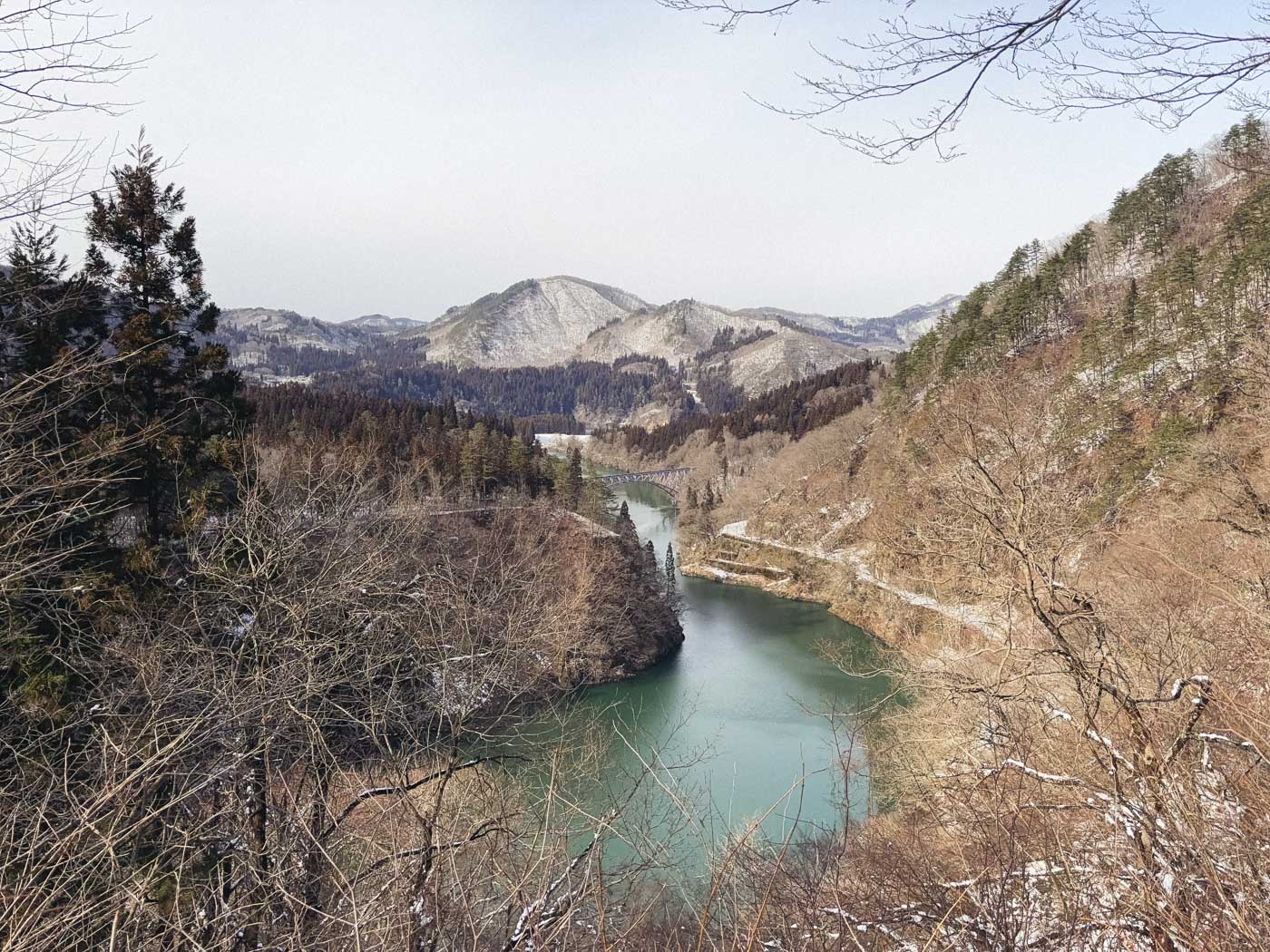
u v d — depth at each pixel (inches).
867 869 234.5
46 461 238.1
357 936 171.6
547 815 203.6
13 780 209.0
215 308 565.6
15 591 241.9
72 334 262.2
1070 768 224.8
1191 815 141.0
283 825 236.4
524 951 179.5
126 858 186.7
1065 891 153.6
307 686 254.2
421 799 261.7
